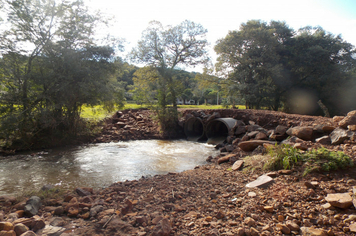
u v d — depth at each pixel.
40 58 14.48
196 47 25.14
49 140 15.13
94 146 15.60
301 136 10.39
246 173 7.86
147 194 6.02
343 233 3.77
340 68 34.22
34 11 13.88
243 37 32.50
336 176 5.93
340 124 9.16
